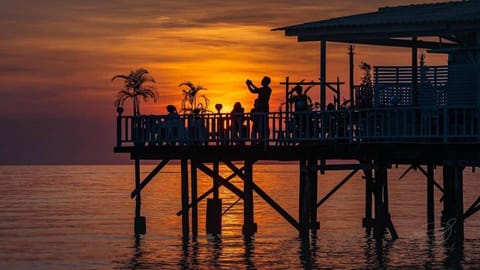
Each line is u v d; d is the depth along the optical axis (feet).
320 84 133.08
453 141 124.88
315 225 155.12
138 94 195.93
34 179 603.26
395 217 209.05
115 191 387.55
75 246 156.87
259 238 155.02
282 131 130.82
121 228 190.19
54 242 164.76
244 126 135.64
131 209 253.44
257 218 207.41
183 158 142.72
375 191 135.23
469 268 123.03
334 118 129.08
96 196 340.59
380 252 136.67
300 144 131.13
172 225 189.98
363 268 123.95
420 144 120.67
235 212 236.02
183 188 144.97
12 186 460.14
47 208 265.13
